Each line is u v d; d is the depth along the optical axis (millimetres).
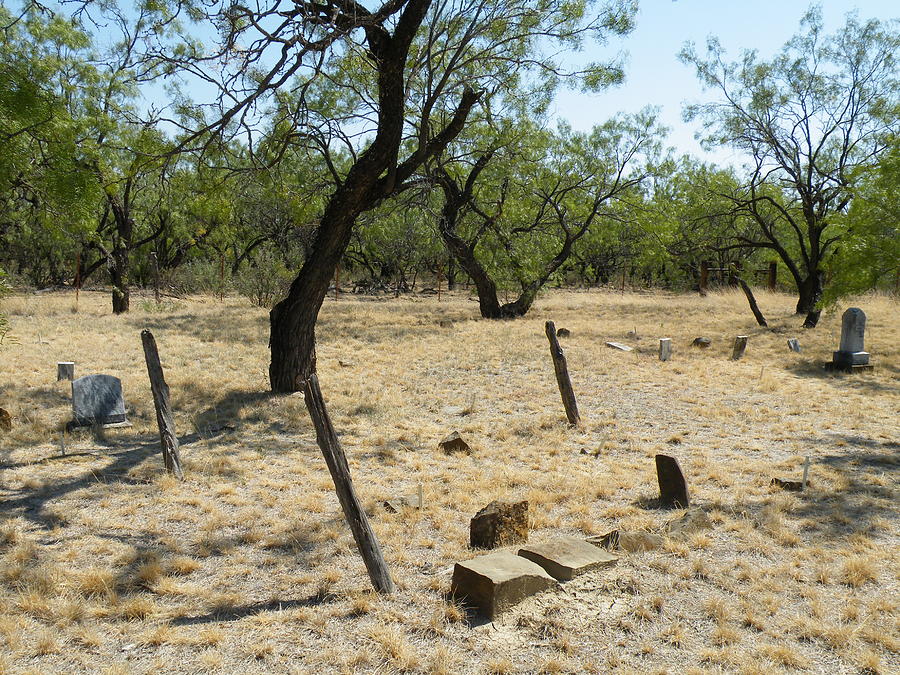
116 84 12070
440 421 9758
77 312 21641
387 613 4230
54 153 6719
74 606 4180
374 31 9570
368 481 7027
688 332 19844
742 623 4199
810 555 5203
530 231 24359
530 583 4332
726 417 10047
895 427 9492
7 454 7559
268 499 6336
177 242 35375
